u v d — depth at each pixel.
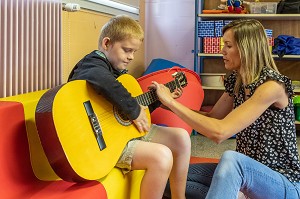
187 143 1.58
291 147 1.41
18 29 1.65
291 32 3.80
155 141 1.59
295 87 3.50
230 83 1.70
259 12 3.53
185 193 1.71
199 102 2.49
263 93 1.37
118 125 1.42
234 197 1.28
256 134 1.44
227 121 1.37
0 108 1.20
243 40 1.44
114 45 1.54
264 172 1.34
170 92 1.67
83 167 1.19
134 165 1.40
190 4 4.05
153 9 4.16
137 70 3.93
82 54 2.50
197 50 3.66
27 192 1.21
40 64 1.83
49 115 1.15
